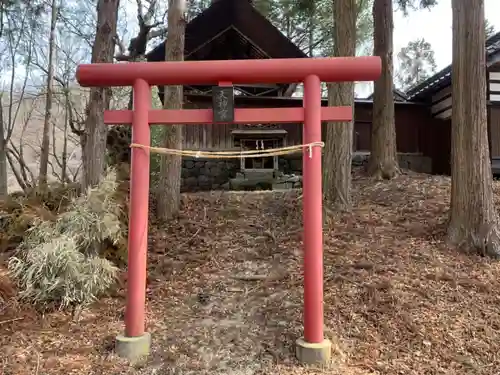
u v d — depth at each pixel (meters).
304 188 3.74
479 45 5.46
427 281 4.74
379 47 9.06
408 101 12.38
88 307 4.39
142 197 3.77
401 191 7.76
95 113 5.70
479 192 5.41
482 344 3.76
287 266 5.32
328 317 4.19
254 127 10.53
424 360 3.58
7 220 5.38
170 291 4.89
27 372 3.33
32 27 11.82
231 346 3.83
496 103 10.23
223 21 10.30
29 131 15.62
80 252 4.63
